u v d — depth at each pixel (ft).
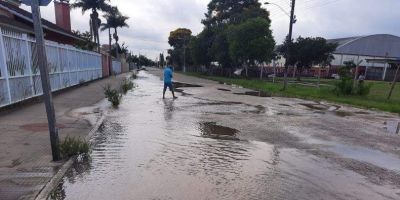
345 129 34.58
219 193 16.29
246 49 129.59
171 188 16.67
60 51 58.18
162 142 25.68
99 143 24.90
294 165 21.13
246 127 33.19
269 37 131.03
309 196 16.33
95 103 46.78
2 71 34.04
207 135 28.81
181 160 21.29
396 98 72.74
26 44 40.22
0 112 33.76
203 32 197.36
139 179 17.74
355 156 24.02
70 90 63.57
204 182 17.63
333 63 250.37
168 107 46.06
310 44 156.25
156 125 32.53
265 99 63.52
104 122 33.30
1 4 59.47
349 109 53.11
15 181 16.25
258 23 128.57
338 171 20.34
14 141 23.12
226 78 154.20
